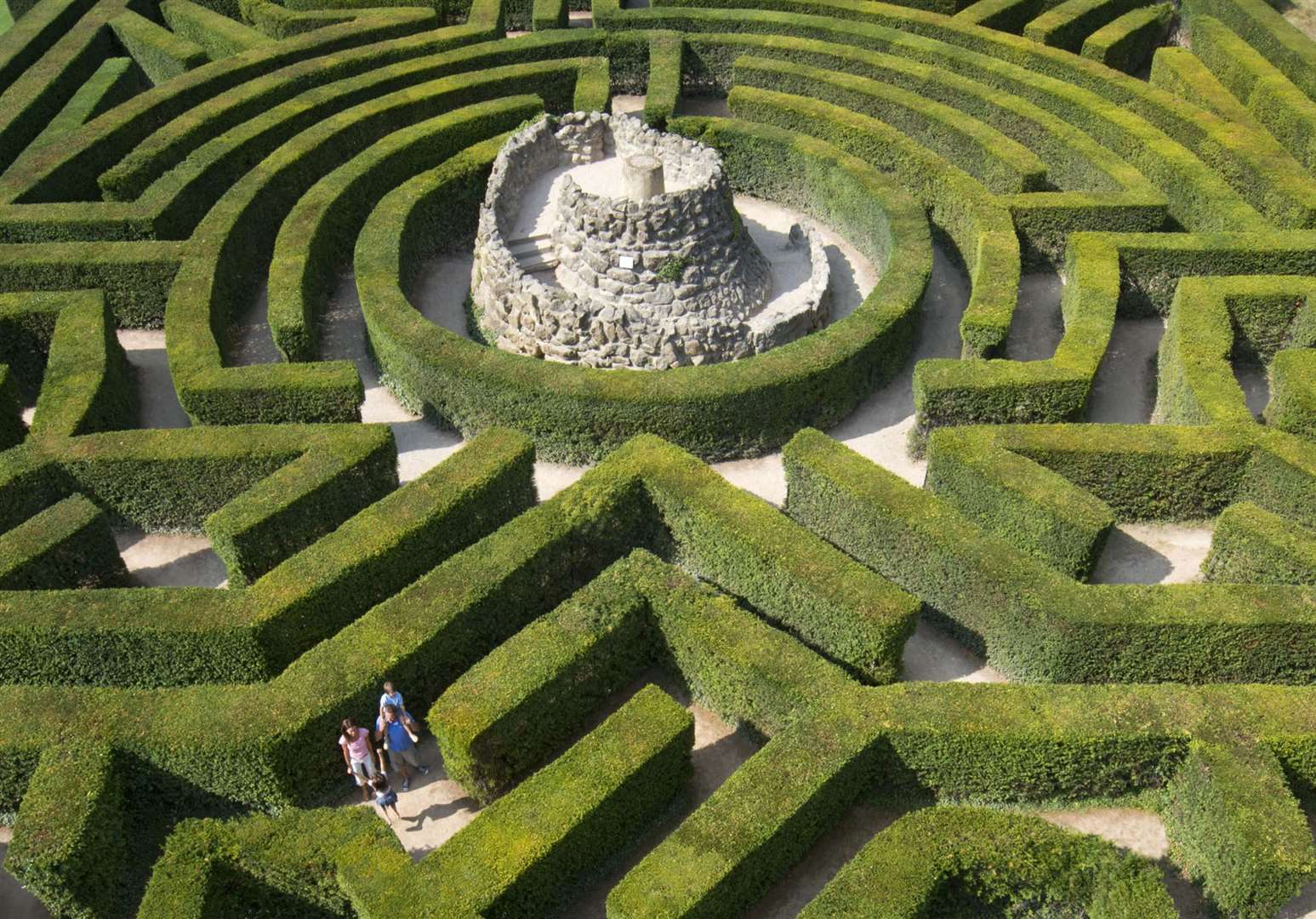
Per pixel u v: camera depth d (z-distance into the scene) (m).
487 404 32.91
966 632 27.03
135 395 36.03
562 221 37.69
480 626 25.91
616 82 53.69
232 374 32.53
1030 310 39.25
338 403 32.41
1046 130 44.09
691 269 36.03
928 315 39.19
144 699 23.39
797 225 41.94
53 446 30.16
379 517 27.59
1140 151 42.91
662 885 19.81
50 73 50.16
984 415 32.06
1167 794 22.84
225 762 22.78
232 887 20.97
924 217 39.38
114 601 25.48
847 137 44.81
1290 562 25.95
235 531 27.41
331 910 21.19
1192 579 28.61
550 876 20.97
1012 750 22.44
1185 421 31.17
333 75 49.50
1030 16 55.53
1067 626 24.56
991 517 28.84
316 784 23.97
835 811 22.61
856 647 25.39
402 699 24.62
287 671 24.00
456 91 47.59
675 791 23.55
